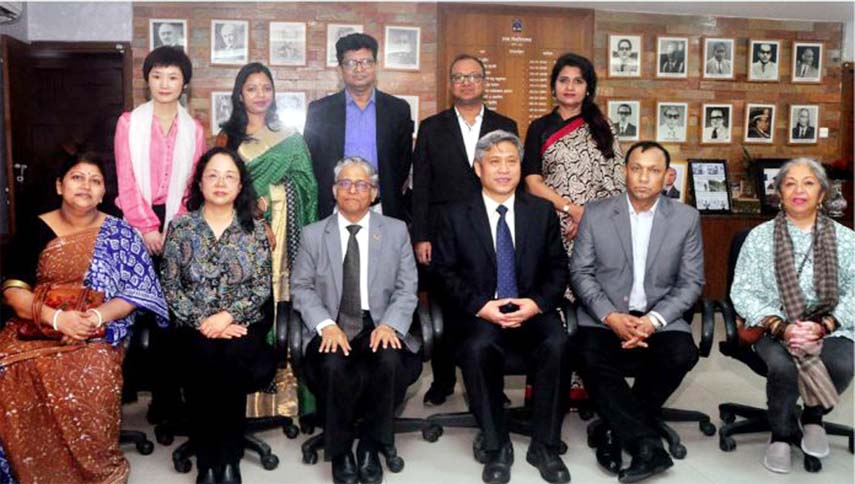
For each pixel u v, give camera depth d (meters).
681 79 5.53
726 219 5.20
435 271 2.71
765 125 5.65
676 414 2.92
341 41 3.03
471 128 3.14
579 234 2.80
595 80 3.08
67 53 5.05
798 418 2.85
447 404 3.24
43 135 5.10
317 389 2.42
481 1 5.19
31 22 5.02
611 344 2.67
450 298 2.67
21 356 2.24
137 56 5.00
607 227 2.74
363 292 2.64
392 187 3.11
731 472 2.55
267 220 2.83
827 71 5.70
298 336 2.46
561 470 2.42
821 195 2.64
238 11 5.03
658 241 2.71
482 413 2.43
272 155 2.80
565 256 2.73
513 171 2.62
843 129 5.71
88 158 2.42
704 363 3.96
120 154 2.78
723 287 5.24
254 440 2.61
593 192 3.02
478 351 2.45
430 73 5.20
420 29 5.17
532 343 2.55
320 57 5.11
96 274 2.40
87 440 2.26
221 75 5.04
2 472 2.29
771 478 2.51
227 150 2.53
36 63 5.04
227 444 2.42
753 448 2.78
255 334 2.53
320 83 5.12
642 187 2.62
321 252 2.62
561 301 2.73
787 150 5.71
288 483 2.44
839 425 2.81
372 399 2.42
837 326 2.58
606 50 5.42
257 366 2.46
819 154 5.71
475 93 3.06
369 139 3.10
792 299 2.61
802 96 5.68
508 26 5.25
